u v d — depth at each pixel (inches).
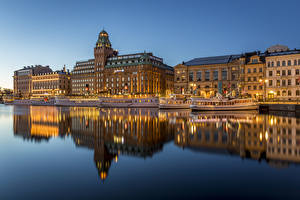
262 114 2719.0
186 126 1624.0
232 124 1695.4
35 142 1105.4
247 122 1824.6
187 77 5748.0
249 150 880.3
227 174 623.5
